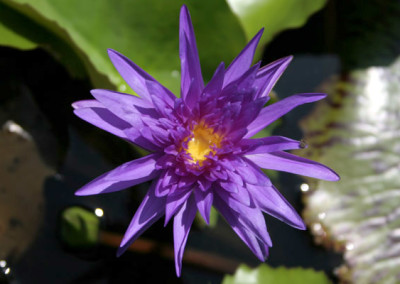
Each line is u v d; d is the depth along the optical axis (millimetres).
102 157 771
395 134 786
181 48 688
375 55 807
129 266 750
